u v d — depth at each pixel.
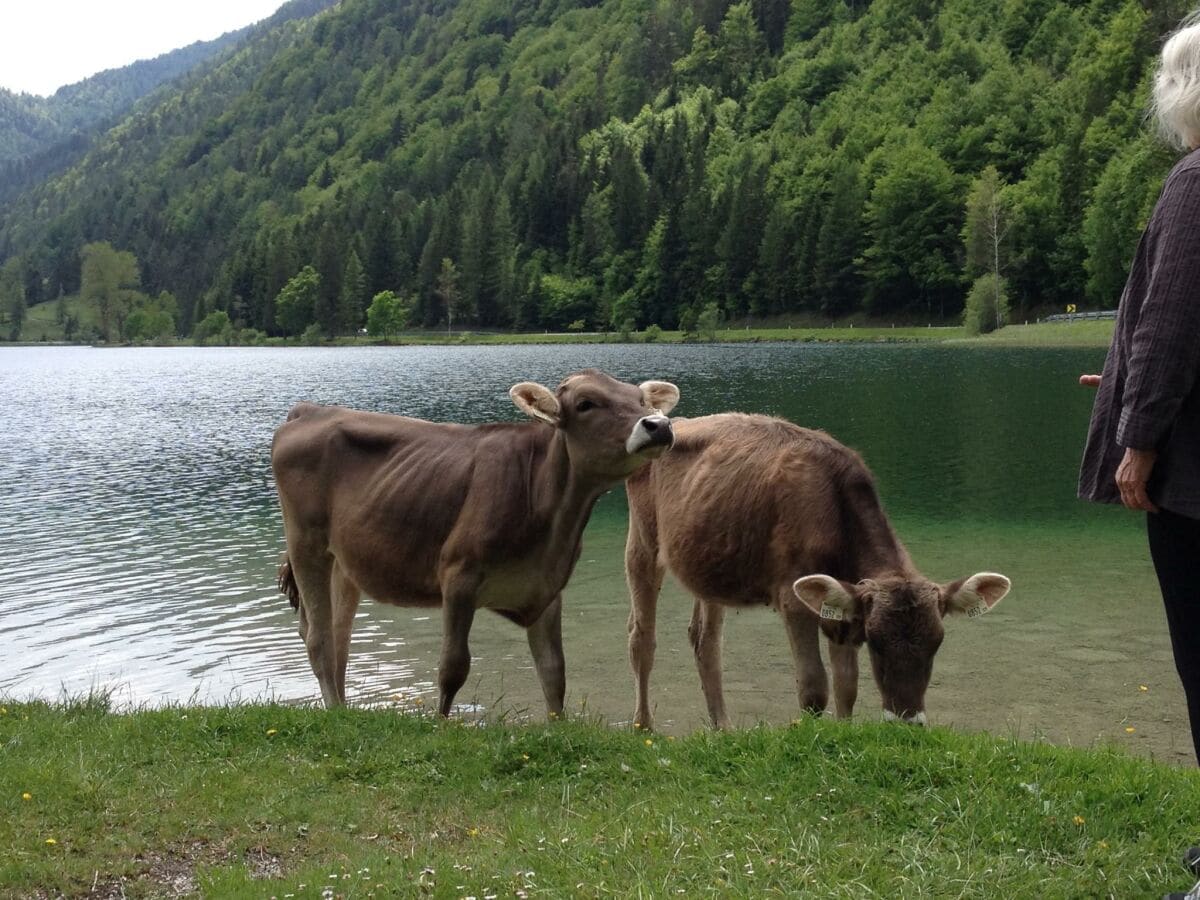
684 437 5.90
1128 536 10.59
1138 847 3.67
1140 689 6.43
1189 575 3.29
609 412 4.82
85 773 4.34
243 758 4.58
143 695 6.74
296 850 3.97
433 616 8.20
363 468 5.41
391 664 7.15
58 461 19.59
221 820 4.10
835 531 5.16
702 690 6.48
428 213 96.88
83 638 7.90
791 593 5.25
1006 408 24.00
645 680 6.06
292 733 4.80
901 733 4.31
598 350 61.53
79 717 5.25
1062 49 87.94
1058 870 3.59
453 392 33.94
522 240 93.12
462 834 4.04
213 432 24.78
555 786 4.32
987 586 4.81
